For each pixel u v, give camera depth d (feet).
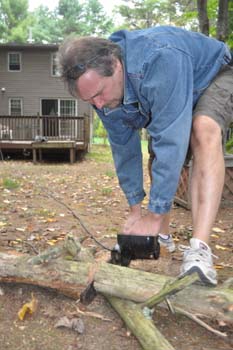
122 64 6.09
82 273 6.77
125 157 7.99
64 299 7.11
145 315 6.22
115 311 6.75
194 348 5.87
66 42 6.09
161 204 6.30
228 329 6.33
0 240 11.18
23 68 62.59
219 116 6.52
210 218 6.22
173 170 6.10
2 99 63.26
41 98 63.31
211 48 6.79
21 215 14.97
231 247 11.30
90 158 45.57
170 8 113.19
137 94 6.26
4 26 142.00
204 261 5.94
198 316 6.35
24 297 7.16
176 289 5.84
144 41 6.07
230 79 6.86
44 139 41.37
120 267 6.77
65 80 6.03
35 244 10.86
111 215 15.78
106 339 6.08
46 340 6.04
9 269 7.09
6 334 6.16
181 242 11.74
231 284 6.45
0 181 24.90
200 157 6.35
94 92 5.99
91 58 5.75
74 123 45.37
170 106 5.97
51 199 19.38
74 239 7.56
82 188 23.76
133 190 8.11
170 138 6.00
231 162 17.08
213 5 26.53
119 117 7.18
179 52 6.11
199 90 6.74
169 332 6.25
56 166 37.76
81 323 6.36
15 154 45.50
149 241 6.55
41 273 6.95
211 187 6.23
